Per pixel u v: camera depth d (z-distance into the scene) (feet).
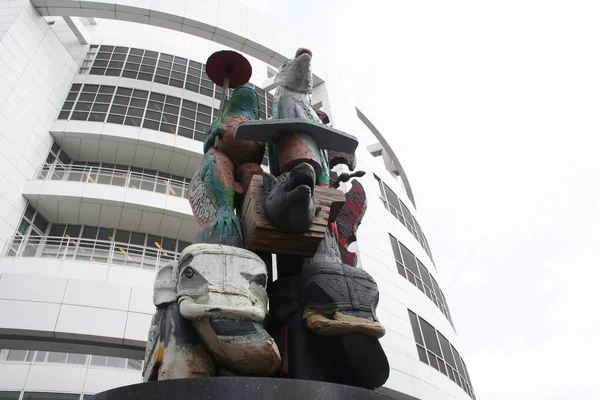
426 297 75.15
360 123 90.02
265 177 9.31
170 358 7.36
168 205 61.52
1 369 55.62
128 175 65.77
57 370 57.67
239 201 10.56
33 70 67.15
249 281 7.95
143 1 74.23
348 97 89.61
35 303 44.57
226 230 9.32
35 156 63.16
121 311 46.73
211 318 7.38
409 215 89.56
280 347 8.62
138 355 48.37
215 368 7.55
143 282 51.55
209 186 10.24
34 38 69.31
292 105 11.46
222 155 10.77
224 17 79.36
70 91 73.61
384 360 8.20
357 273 8.91
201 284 7.68
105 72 77.87
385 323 59.62
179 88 79.30
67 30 81.82
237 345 7.27
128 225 63.72
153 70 80.53
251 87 11.80
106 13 73.31
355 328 8.00
